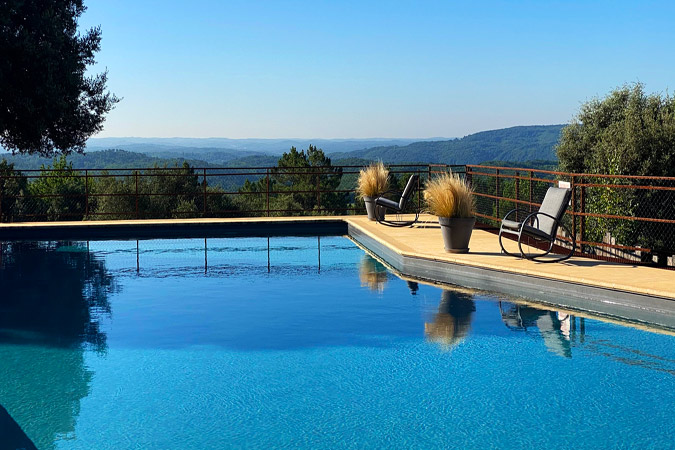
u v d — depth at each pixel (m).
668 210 17.41
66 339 6.09
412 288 8.32
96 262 10.54
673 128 19.12
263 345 5.85
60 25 16.89
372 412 4.28
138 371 5.16
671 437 3.86
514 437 3.88
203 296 7.95
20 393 4.69
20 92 15.80
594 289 7.00
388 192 13.73
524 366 5.18
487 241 10.69
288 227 14.55
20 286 8.60
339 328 6.40
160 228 14.09
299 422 4.13
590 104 21.86
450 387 4.73
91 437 3.93
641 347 5.66
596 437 3.87
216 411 4.32
